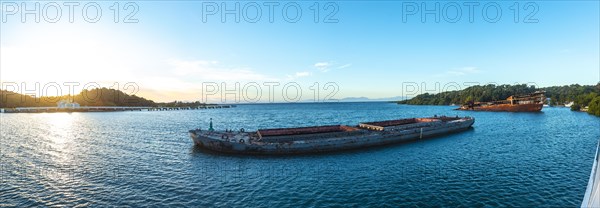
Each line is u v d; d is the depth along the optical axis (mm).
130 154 45469
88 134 70938
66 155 45156
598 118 104938
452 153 44938
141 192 28047
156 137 64375
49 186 29922
